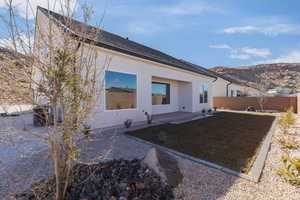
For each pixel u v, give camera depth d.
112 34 11.52
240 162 3.52
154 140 5.13
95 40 2.44
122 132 6.13
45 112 2.01
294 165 2.86
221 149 4.38
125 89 7.79
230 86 24.62
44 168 3.09
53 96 1.80
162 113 12.60
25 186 2.48
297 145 4.80
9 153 3.85
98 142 4.83
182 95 14.05
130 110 8.05
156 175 2.61
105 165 2.95
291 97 16.36
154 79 11.93
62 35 1.99
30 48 1.86
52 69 1.77
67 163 2.12
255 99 18.30
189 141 5.12
